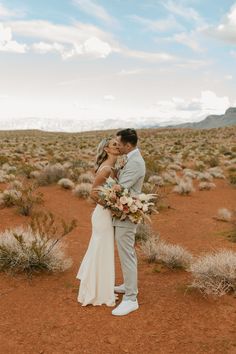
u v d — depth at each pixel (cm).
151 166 2152
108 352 416
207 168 2764
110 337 446
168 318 495
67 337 446
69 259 682
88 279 528
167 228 1056
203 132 10475
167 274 662
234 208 1372
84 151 4200
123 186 502
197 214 1252
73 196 1479
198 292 574
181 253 700
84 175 1825
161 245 747
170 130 13225
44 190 1582
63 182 1638
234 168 2642
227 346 427
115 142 504
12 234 713
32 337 445
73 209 1263
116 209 503
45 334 452
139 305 532
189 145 5778
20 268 650
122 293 577
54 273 649
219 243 895
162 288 596
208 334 454
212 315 502
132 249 525
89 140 7731
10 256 649
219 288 559
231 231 996
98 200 511
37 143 6262
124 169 508
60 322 482
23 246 657
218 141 6812
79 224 1063
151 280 632
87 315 501
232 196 1642
